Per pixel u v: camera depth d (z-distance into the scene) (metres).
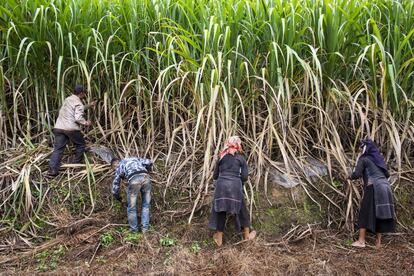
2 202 4.88
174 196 5.06
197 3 5.81
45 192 4.98
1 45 5.40
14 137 5.51
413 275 4.05
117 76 5.68
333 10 5.01
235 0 5.66
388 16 5.54
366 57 5.22
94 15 5.76
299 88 5.31
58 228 4.70
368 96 4.98
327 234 4.72
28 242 4.57
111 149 5.54
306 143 5.28
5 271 4.15
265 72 5.09
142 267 4.21
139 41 5.77
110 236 4.57
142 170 4.67
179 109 5.55
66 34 5.47
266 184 4.92
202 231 4.68
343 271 4.12
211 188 4.98
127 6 5.71
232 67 5.17
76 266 4.23
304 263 4.20
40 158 5.25
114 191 4.69
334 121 5.31
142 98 5.56
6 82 5.74
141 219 4.71
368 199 4.48
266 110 5.32
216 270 4.11
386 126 5.03
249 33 5.22
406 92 5.35
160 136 5.65
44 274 4.08
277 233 4.70
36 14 5.03
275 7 5.25
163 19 5.61
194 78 5.14
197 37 5.52
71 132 5.18
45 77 5.61
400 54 5.02
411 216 4.91
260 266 4.13
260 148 4.97
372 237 4.73
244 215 4.54
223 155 4.56
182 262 4.22
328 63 5.12
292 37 5.08
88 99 5.42
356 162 5.05
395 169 5.20
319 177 5.02
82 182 5.15
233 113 5.22
